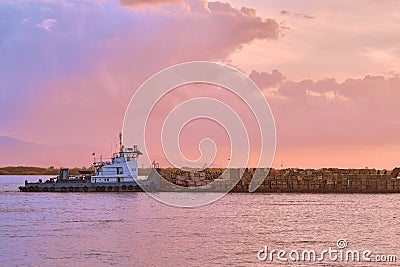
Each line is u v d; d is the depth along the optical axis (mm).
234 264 61031
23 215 108250
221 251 67875
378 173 197000
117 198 146000
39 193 166750
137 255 65312
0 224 93625
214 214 111562
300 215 110750
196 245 71875
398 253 67500
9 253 66312
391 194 183750
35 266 60031
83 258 63719
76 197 149875
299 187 188625
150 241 74812
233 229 87875
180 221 98562
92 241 74625
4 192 179000
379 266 60531
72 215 108062
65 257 64125
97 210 117875
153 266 60031
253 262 61969
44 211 115812
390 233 84438
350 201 150750
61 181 169125
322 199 158375
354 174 192000
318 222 98875
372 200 155375
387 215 111938
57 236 78938
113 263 61281
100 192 159125
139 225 92188
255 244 73062
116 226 90688
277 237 79375
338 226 93125
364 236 81000
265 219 103000
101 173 159875
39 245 71438
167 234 81562
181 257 64375
